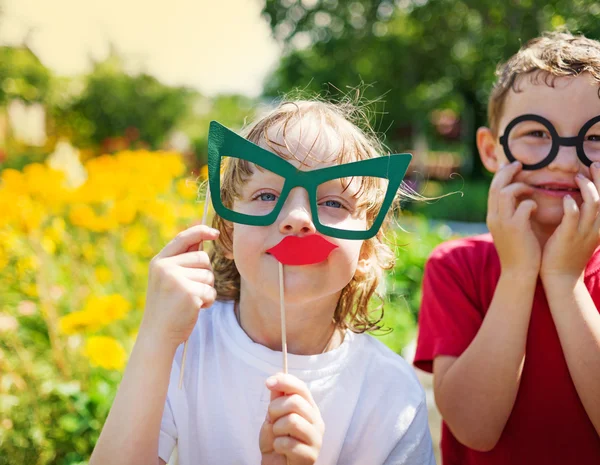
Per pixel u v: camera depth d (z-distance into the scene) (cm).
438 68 1270
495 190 147
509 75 160
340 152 123
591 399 139
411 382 135
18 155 960
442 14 1096
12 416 207
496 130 168
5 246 263
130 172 395
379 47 1245
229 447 125
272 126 126
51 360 241
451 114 1836
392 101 1351
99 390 220
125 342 263
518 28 782
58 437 205
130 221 343
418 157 1688
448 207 1268
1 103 1138
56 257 325
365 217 128
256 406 125
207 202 117
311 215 112
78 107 1427
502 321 145
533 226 153
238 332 131
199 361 131
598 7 533
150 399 109
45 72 1252
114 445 107
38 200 335
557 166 140
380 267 150
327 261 114
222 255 145
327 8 1166
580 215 141
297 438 101
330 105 148
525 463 152
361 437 128
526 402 152
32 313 253
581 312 141
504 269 147
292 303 114
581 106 141
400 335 339
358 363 134
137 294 311
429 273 174
